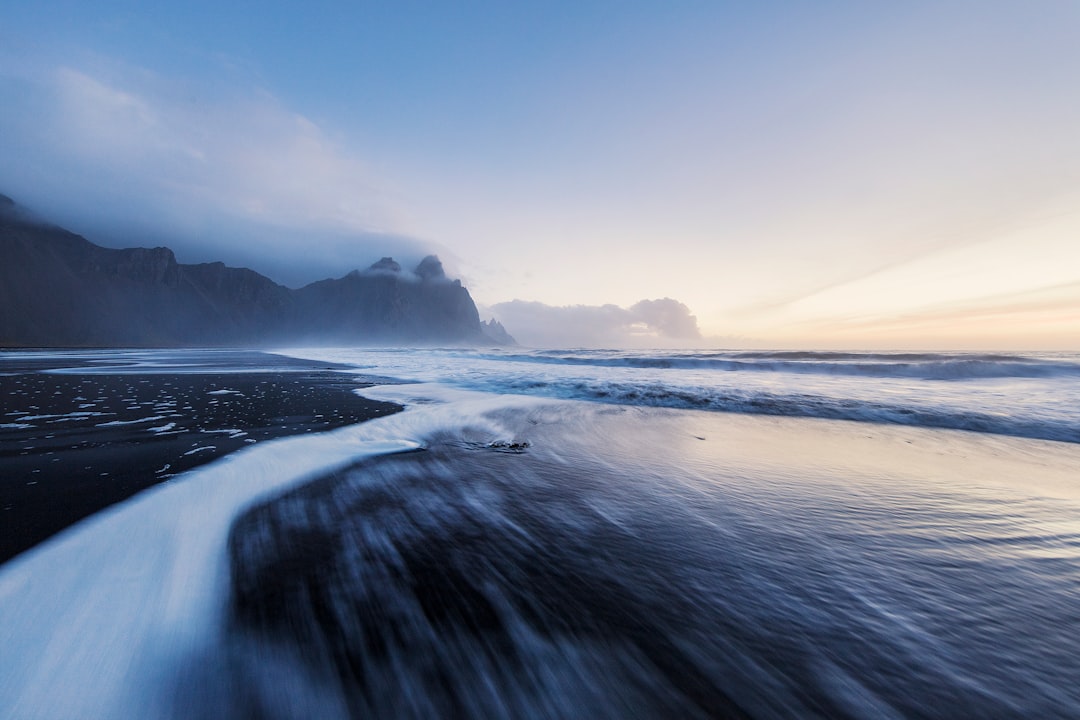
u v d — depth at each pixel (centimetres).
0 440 514
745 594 226
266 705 154
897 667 175
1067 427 700
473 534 292
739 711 154
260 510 325
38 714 149
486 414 777
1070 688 164
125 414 693
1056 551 276
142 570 235
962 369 1573
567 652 180
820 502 366
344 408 799
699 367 2056
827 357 2609
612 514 333
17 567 231
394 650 180
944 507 355
